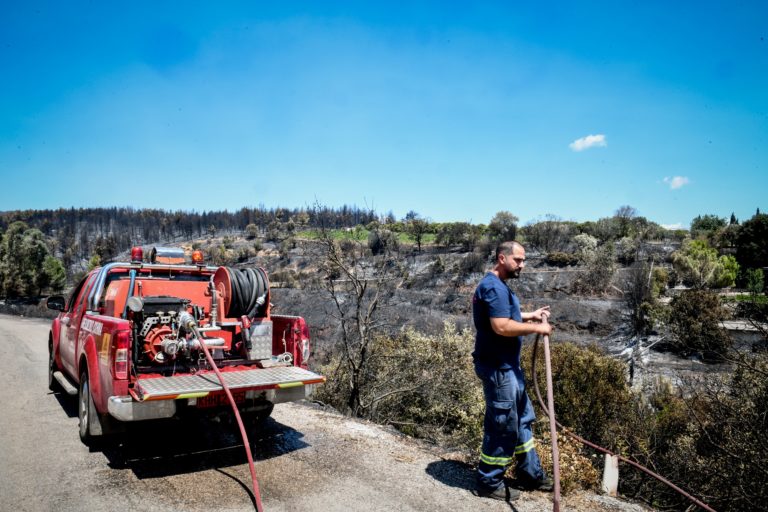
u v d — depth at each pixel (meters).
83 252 120.88
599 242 48.75
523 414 4.33
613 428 10.66
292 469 4.82
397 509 3.98
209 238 121.25
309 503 4.06
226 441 5.66
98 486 4.34
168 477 4.58
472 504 4.11
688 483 8.22
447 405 10.96
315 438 5.82
